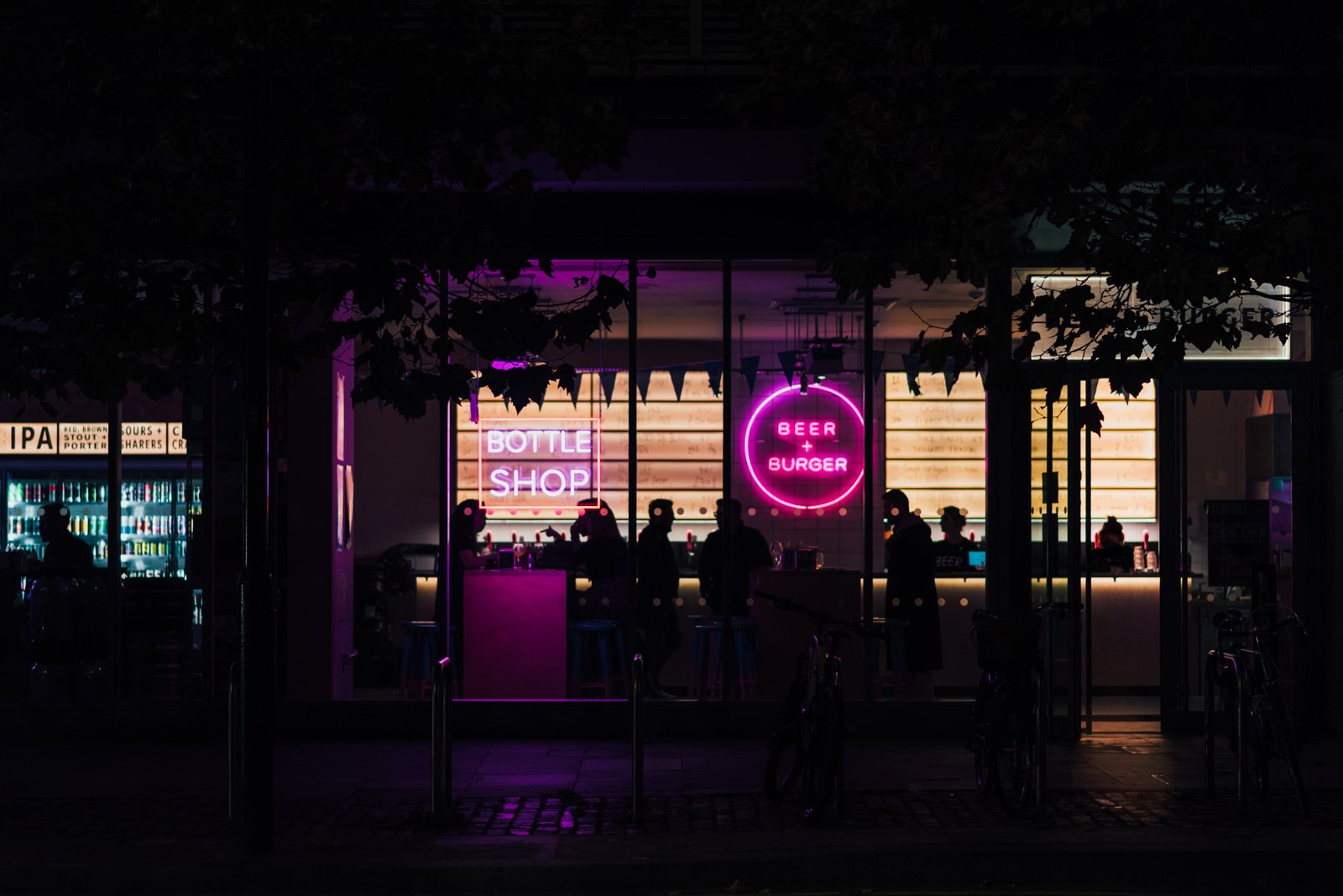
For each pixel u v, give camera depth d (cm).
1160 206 862
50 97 957
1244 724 955
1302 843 865
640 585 1315
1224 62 970
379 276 1001
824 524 1559
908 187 875
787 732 999
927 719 1299
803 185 1268
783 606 988
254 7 829
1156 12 927
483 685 1307
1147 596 1579
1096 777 1107
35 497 1300
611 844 881
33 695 1297
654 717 1299
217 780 1098
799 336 1359
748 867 842
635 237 1277
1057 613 1020
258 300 866
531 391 1019
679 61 1263
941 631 1314
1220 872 847
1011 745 977
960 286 1313
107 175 982
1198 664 1338
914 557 1312
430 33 955
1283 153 904
